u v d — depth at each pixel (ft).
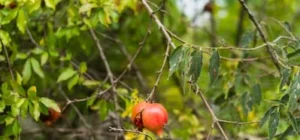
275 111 4.78
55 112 5.70
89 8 5.41
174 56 4.75
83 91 6.93
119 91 5.92
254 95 5.82
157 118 4.68
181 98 7.69
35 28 6.13
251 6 9.07
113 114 6.75
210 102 6.90
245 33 5.99
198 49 4.78
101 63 7.72
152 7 6.79
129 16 6.92
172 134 6.74
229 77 6.15
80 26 5.95
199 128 6.84
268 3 9.19
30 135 7.45
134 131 4.77
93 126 7.29
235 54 7.30
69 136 7.27
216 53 4.80
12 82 5.13
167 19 6.94
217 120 4.79
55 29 6.06
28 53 5.74
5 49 5.33
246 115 5.92
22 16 5.24
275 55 5.10
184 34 7.66
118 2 5.99
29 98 5.12
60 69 6.31
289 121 4.73
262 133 7.11
